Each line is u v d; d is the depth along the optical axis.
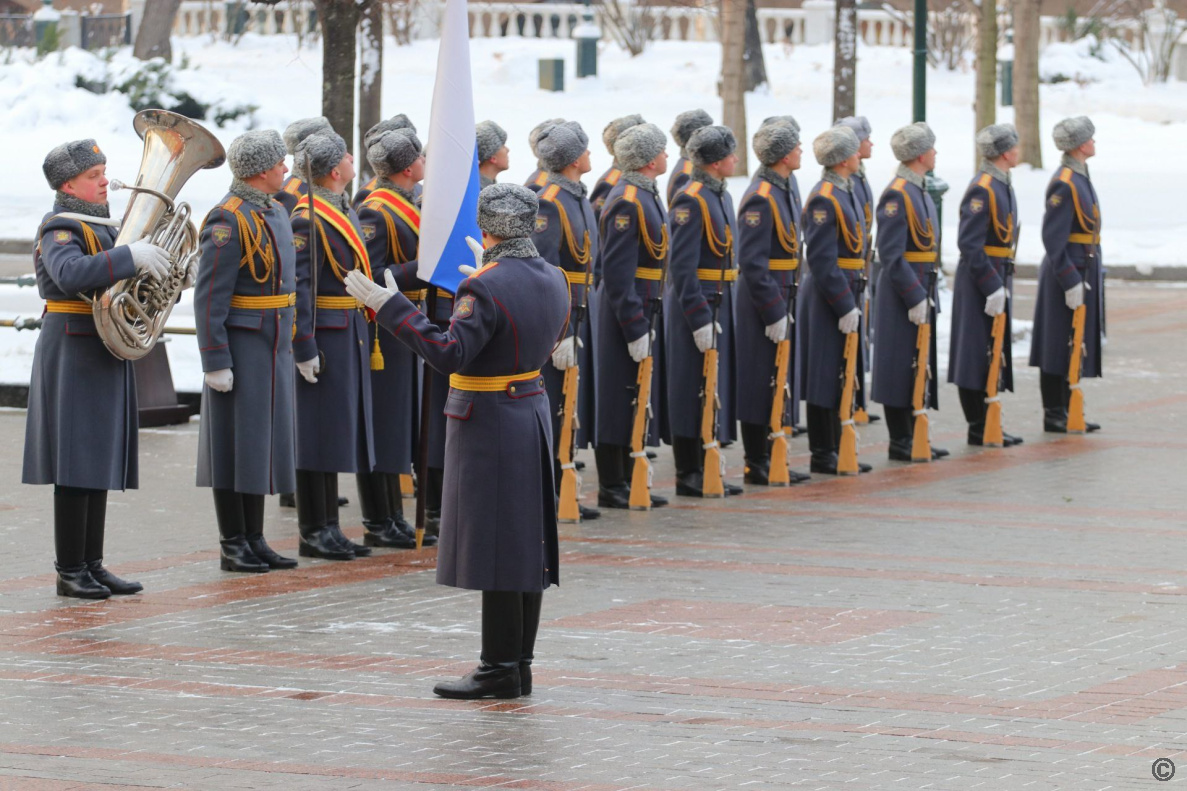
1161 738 9.59
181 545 14.89
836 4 34.84
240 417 13.68
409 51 61.12
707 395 17.06
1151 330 28.73
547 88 55.62
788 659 11.36
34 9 69.38
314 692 10.52
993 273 19.59
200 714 10.00
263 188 13.66
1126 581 13.68
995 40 40.38
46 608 12.66
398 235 14.67
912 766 9.07
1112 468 18.56
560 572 13.95
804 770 9.00
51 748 9.30
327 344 14.34
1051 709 10.20
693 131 18.75
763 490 17.59
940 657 11.41
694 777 8.89
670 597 13.11
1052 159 47.62
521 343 10.38
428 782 8.80
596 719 9.98
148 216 13.05
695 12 64.75
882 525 15.83
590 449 20.39
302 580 13.68
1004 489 17.52
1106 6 67.12
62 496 12.91
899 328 18.91
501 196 10.40
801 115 53.47
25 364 21.72
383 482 14.98
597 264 17.20
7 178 40.50
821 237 18.11
